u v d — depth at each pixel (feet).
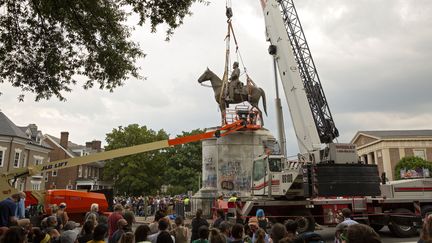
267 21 65.41
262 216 33.88
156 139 226.79
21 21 39.40
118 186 219.00
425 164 191.72
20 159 170.30
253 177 62.90
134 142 220.64
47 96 43.24
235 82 90.74
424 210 57.67
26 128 194.08
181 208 89.61
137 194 215.92
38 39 40.24
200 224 33.09
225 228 26.08
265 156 59.93
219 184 88.28
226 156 89.61
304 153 56.34
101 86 44.65
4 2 37.93
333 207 53.67
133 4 38.86
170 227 28.66
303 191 53.47
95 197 65.10
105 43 42.70
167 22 39.86
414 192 57.98
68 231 25.17
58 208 37.70
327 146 54.34
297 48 62.18
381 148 258.37
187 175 238.48
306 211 54.19
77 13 39.68
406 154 252.83
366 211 54.29
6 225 32.35
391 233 58.65
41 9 38.52
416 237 55.77
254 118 90.53
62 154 230.89
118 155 46.57
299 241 20.35
